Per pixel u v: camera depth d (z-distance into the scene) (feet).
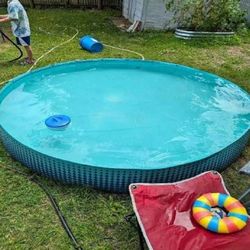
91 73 18.13
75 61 18.08
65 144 12.36
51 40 22.76
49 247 8.30
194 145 12.69
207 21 24.23
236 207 8.14
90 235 8.68
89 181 10.19
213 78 17.46
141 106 15.28
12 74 17.38
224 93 16.61
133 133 13.29
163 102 15.69
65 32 24.68
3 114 14.01
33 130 13.11
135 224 8.95
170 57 20.52
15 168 11.04
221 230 7.63
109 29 25.91
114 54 20.72
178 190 8.82
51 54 20.29
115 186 10.14
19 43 18.24
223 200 8.30
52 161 10.19
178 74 18.47
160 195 8.61
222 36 23.86
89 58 19.89
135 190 8.66
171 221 8.02
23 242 8.38
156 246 7.36
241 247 7.37
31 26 25.70
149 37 24.06
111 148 12.31
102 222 9.05
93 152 12.01
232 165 11.73
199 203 8.22
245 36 24.66
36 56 19.86
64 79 17.33
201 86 17.29
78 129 13.33
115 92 16.39
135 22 25.67
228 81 16.89
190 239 7.54
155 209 8.23
